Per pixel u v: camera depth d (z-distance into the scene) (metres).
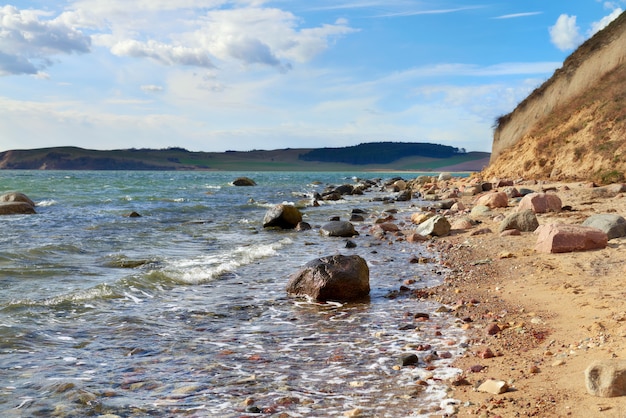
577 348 6.18
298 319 8.38
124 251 14.38
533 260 11.70
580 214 17.16
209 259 13.30
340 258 10.14
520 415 4.64
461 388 5.46
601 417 4.37
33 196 35.16
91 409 5.04
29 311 8.31
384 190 48.91
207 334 7.55
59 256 13.29
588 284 9.16
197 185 58.16
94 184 55.97
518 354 6.34
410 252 14.56
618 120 32.66
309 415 4.93
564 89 42.12
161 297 9.66
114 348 6.87
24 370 6.00
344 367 6.21
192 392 5.50
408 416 4.84
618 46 37.94
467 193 33.00
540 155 37.38
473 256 13.20
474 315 8.30
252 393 5.48
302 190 48.47
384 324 8.04
